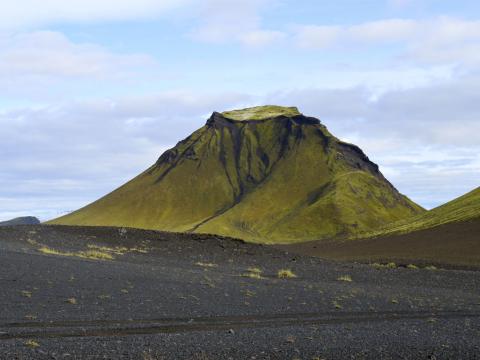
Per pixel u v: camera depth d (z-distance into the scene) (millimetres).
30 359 13578
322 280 38500
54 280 27422
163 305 23188
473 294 33938
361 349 15891
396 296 30531
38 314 20047
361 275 41844
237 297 26562
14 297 22844
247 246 54062
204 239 55281
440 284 38469
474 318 23422
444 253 70625
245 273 39844
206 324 19875
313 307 24953
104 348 14938
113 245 51844
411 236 94750
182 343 15922
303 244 130250
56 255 40469
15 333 16984
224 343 16109
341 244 108938
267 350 15383
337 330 18906
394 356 15273
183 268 40594
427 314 24547
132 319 20094
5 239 47344
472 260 61812
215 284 30906
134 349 14938
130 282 28875
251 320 21125
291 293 29109
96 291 25391
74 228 56781
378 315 23656
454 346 16625
